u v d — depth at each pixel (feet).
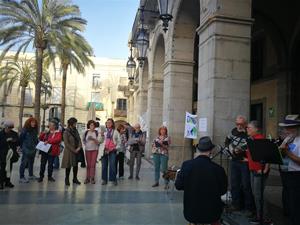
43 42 67.67
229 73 28.71
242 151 22.52
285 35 46.80
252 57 56.49
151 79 60.80
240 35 29.04
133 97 112.68
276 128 48.52
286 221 21.09
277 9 45.03
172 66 44.27
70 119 33.60
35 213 22.15
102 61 173.88
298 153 17.87
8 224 19.67
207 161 14.46
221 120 28.32
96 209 23.58
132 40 74.69
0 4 64.34
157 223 20.63
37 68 67.72
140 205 25.11
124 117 171.73
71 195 28.02
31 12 66.54
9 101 165.07
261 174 19.57
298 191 17.79
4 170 30.01
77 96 168.86
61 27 68.95
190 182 14.21
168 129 43.98
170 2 44.65
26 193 28.35
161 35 53.62
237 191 23.32
